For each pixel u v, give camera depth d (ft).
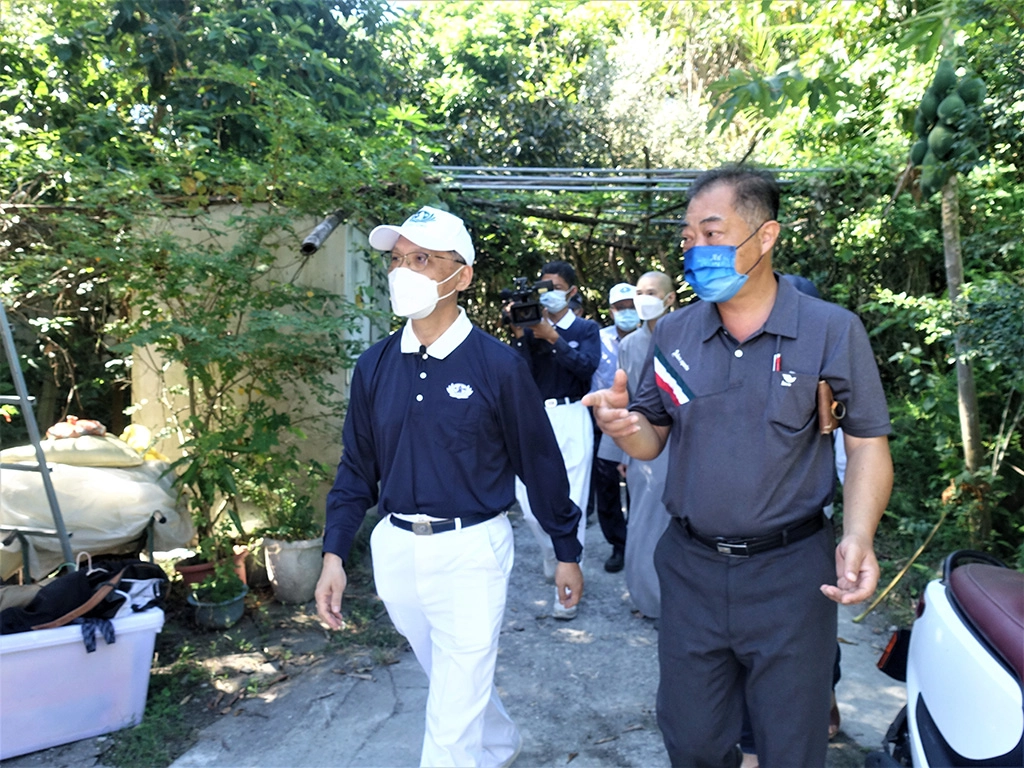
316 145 14.60
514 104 29.07
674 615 6.53
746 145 27.37
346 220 14.57
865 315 19.04
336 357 13.93
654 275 12.35
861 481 5.89
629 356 12.64
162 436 14.51
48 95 17.07
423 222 7.29
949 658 6.30
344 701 10.64
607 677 11.33
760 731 6.21
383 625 13.09
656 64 30.58
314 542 13.83
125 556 12.67
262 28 17.90
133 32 16.74
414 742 9.64
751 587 6.10
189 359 12.76
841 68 9.93
